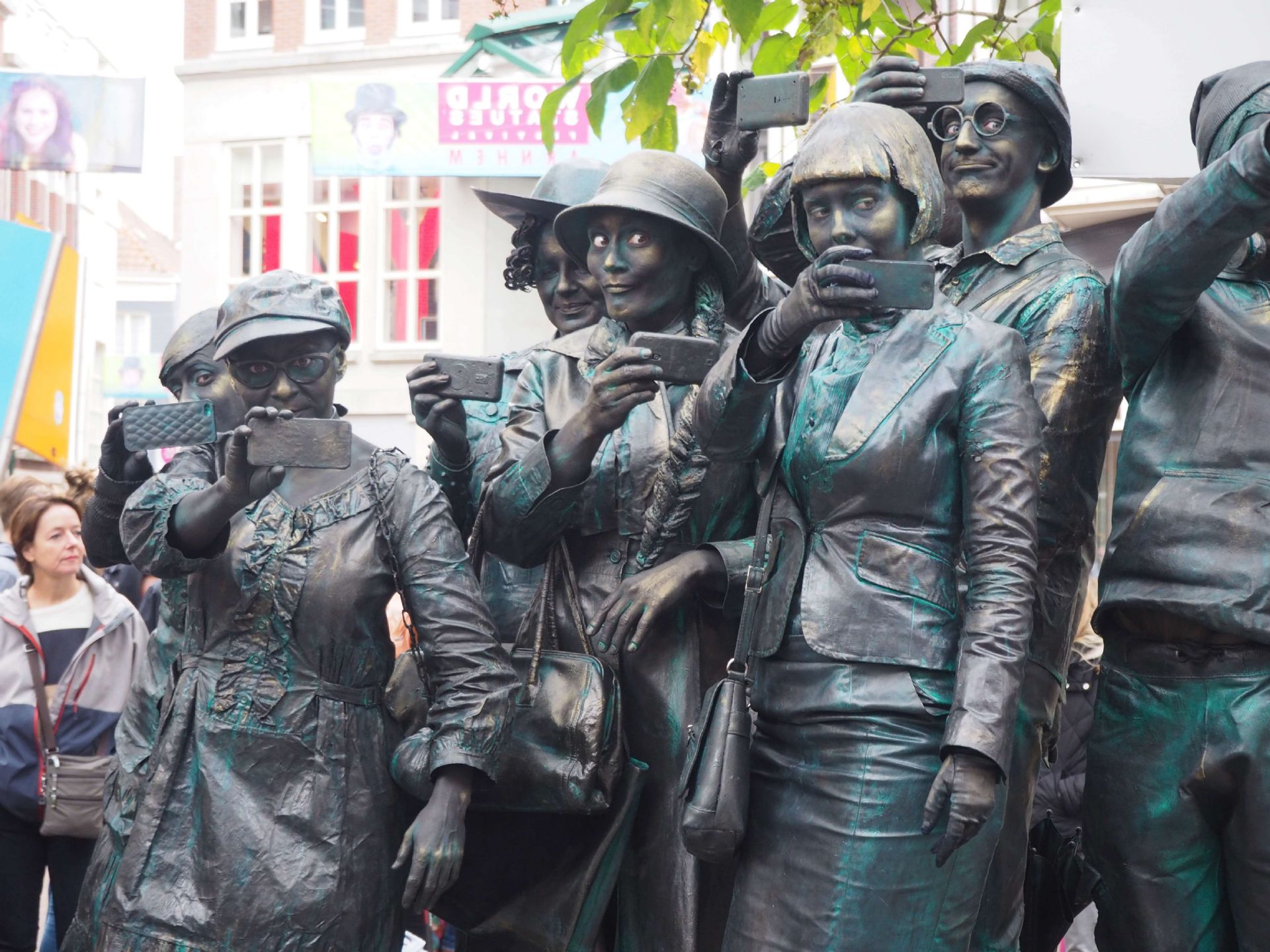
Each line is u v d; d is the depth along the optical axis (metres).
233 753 3.87
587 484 4.16
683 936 3.99
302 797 3.86
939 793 3.19
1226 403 3.69
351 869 3.85
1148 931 3.78
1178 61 4.45
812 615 3.39
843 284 3.23
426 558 3.97
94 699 6.41
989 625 3.27
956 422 3.41
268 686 3.89
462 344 22.61
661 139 5.51
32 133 18.02
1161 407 3.77
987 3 8.46
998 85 4.15
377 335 22.86
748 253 4.66
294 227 23.95
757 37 5.96
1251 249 3.79
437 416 4.22
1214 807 3.71
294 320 4.05
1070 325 3.96
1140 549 3.73
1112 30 4.50
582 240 4.35
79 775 6.33
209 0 24.75
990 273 4.11
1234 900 3.68
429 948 6.33
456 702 3.89
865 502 3.40
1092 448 4.00
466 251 22.58
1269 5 4.39
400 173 18.55
